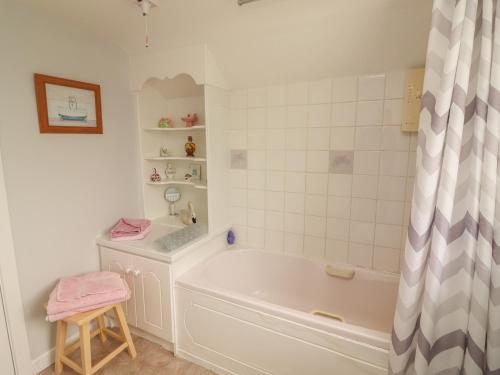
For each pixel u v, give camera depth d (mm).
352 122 1844
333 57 1712
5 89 1487
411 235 1163
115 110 2082
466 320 1147
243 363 1622
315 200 2033
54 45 1684
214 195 2117
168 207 2588
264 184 2182
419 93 1614
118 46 2061
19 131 1557
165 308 1821
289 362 1481
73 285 1676
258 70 1938
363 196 1889
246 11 1560
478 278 1097
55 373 1711
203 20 1664
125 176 2203
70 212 1846
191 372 1742
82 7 1591
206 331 1715
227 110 2186
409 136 1716
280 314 1460
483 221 1068
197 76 1914
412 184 1746
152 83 2301
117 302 1656
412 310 1187
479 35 1071
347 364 1348
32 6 1569
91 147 1939
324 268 2029
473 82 1087
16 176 1560
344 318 1970
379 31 1505
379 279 1866
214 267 2076
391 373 1241
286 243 2186
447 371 1212
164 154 2414
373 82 1755
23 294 1640
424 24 1415
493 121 1026
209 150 2018
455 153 1067
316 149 1974
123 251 1920
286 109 2021
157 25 1761
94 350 1916
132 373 1729
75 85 1774
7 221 1527
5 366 1601
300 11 1499
